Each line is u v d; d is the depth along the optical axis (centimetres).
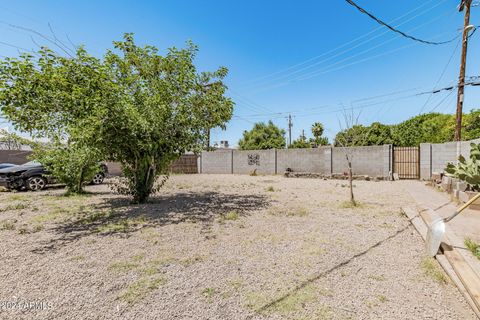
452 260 305
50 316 225
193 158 2338
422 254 358
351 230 479
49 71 537
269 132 3441
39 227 516
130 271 314
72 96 537
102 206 734
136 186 746
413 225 496
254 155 2050
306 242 415
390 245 397
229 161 2181
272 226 512
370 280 287
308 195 925
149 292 265
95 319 221
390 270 311
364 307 236
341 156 1628
